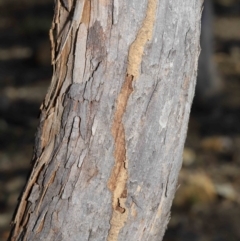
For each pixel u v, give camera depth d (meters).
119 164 1.64
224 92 8.02
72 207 1.65
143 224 1.70
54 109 1.65
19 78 9.00
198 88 7.60
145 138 1.63
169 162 1.69
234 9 13.11
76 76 1.61
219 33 11.32
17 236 1.71
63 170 1.64
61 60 1.64
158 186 1.69
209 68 7.59
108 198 1.65
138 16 1.58
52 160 1.65
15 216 1.73
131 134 1.62
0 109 7.61
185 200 5.18
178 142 1.69
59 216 1.66
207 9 7.39
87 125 1.61
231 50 10.15
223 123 7.23
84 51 1.60
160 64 1.61
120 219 1.67
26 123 7.29
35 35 11.36
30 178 1.68
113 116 1.61
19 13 13.20
